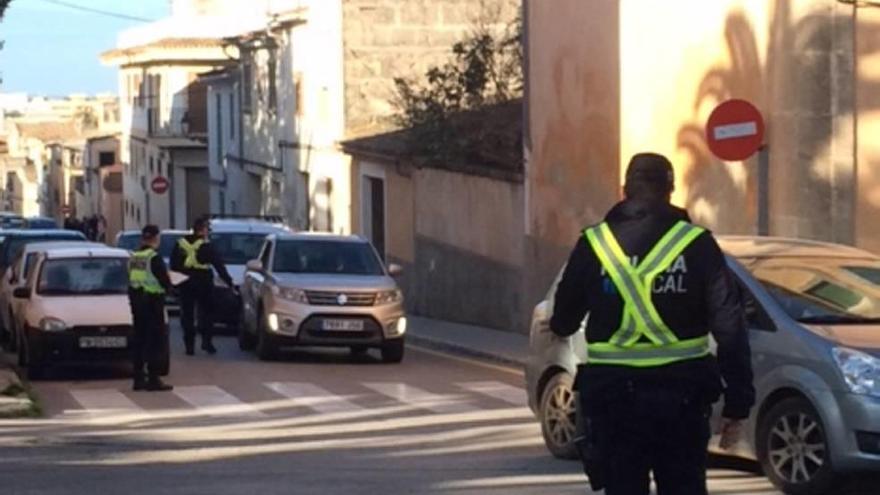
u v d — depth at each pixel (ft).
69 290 72.95
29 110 450.71
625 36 78.59
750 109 61.05
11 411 58.03
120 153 280.92
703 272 23.00
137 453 47.60
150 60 228.43
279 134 172.65
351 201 142.31
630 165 24.03
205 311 84.99
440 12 149.79
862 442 37.19
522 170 96.73
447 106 112.78
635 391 22.97
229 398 64.34
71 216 273.54
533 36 92.63
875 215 69.36
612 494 23.39
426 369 78.54
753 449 39.81
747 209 72.95
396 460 45.88
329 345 79.66
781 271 41.42
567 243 87.76
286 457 46.75
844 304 40.68
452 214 111.14
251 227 103.96
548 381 45.55
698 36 75.51
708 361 23.27
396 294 81.66
